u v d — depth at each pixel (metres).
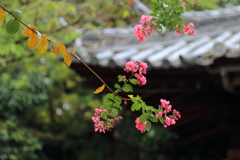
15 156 9.65
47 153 13.48
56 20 5.45
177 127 5.07
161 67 3.87
